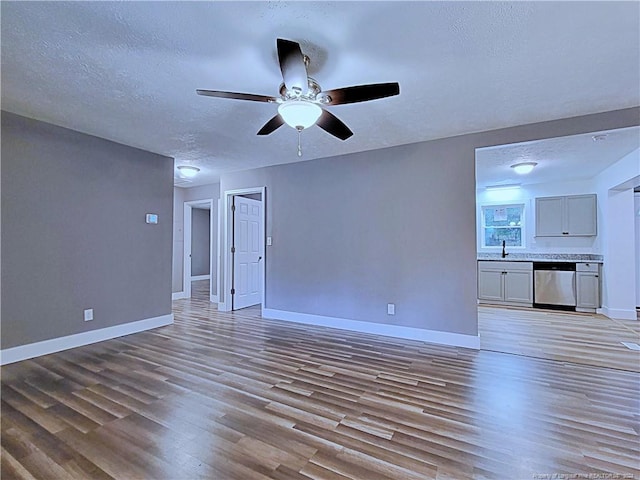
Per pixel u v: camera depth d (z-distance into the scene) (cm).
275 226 496
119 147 397
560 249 592
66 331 347
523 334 401
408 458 170
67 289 348
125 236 405
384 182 406
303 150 416
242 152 429
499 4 164
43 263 329
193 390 249
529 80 239
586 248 571
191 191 685
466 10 168
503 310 547
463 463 166
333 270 443
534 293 567
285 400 233
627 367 293
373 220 413
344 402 230
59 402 230
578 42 195
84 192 363
